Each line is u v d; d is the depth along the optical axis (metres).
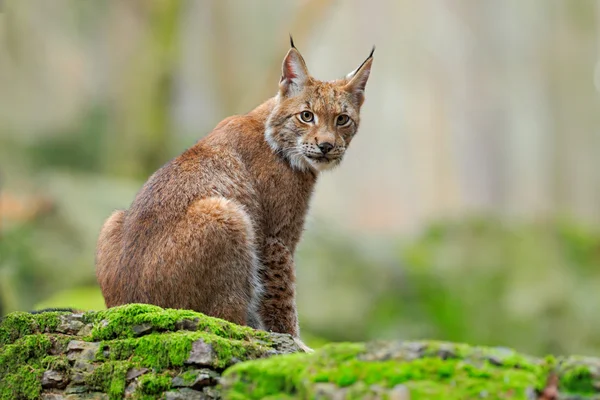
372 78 42.50
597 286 18.67
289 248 7.16
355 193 43.12
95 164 21.14
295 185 7.16
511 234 20.09
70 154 21.14
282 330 6.97
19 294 13.77
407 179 42.59
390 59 42.00
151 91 19.52
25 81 21.77
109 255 6.62
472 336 17.03
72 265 14.79
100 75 20.81
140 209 6.58
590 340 17.27
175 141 19.83
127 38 19.89
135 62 19.61
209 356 5.02
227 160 6.94
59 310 6.11
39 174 18.28
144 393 5.05
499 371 4.14
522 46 35.78
